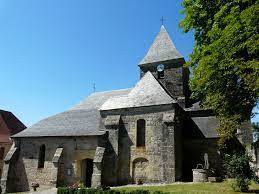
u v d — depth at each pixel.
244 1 11.27
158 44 33.53
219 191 17.12
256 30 10.75
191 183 20.97
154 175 23.19
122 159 24.69
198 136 25.78
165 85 31.17
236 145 24.92
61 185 25.52
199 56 14.99
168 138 23.31
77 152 26.00
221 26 12.70
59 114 31.08
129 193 15.56
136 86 27.25
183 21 16.25
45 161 26.83
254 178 18.16
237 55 12.35
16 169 27.53
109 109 26.27
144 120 25.06
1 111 43.09
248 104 13.23
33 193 23.12
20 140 28.33
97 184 23.12
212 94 13.95
